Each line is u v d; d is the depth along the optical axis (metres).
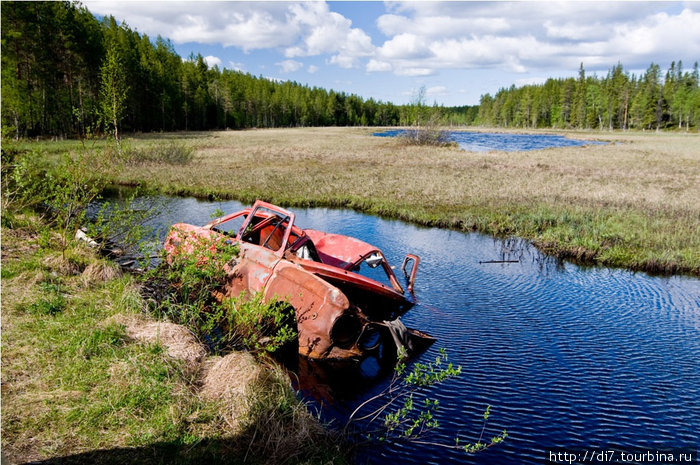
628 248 10.74
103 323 4.75
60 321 4.66
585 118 120.88
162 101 70.31
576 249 10.48
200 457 3.10
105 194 17.08
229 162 29.28
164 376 3.90
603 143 59.22
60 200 7.48
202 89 88.81
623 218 13.61
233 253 5.80
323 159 32.59
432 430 4.08
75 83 48.62
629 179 23.16
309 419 3.81
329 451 3.55
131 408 3.44
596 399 4.65
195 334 4.99
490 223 13.24
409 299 7.27
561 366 5.32
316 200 16.86
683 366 5.37
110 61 27.53
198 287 6.15
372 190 18.95
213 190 17.92
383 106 171.12
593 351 5.72
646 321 6.75
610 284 8.57
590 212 14.41
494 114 156.12
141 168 24.02
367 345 5.66
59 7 43.91
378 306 6.62
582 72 125.56
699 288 8.48
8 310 4.73
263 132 84.19
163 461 2.99
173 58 87.06
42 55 41.25
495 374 5.11
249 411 3.59
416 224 13.81
